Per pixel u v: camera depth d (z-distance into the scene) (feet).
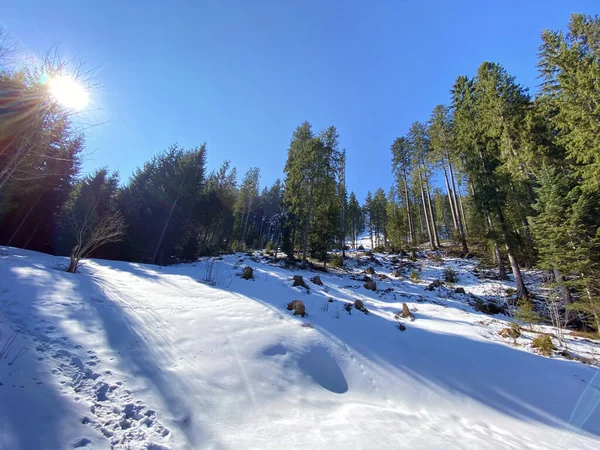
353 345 21.26
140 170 73.67
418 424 13.12
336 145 68.74
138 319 18.20
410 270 63.26
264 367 15.72
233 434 10.23
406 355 21.27
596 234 32.99
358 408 13.91
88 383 10.97
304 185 65.05
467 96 60.13
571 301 35.81
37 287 19.06
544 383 18.84
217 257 66.08
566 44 38.40
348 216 112.68
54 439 7.72
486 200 49.96
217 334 18.35
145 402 10.77
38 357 11.37
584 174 33.68
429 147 84.89
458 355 22.26
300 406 13.20
